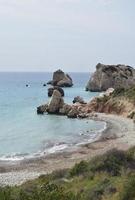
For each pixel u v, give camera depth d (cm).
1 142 6059
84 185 2208
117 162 2525
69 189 2191
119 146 5306
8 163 4581
